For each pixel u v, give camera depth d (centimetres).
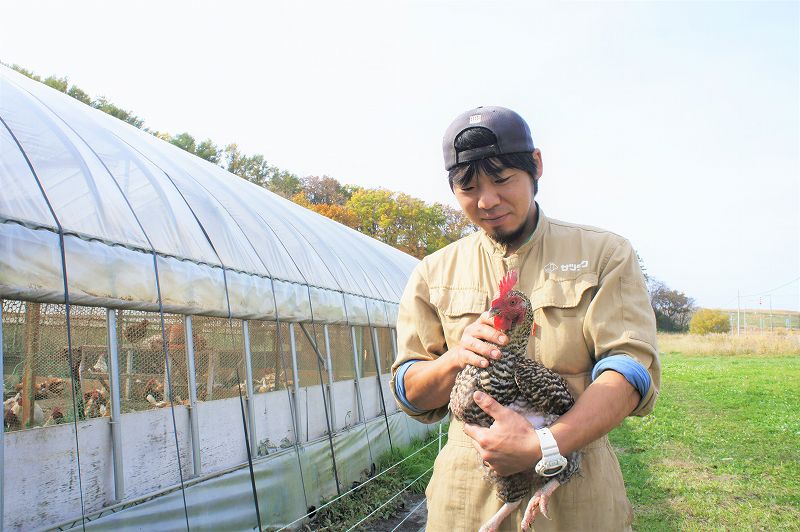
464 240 241
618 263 204
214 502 586
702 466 945
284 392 755
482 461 207
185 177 702
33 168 459
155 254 539
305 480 751
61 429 446
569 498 199
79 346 480
